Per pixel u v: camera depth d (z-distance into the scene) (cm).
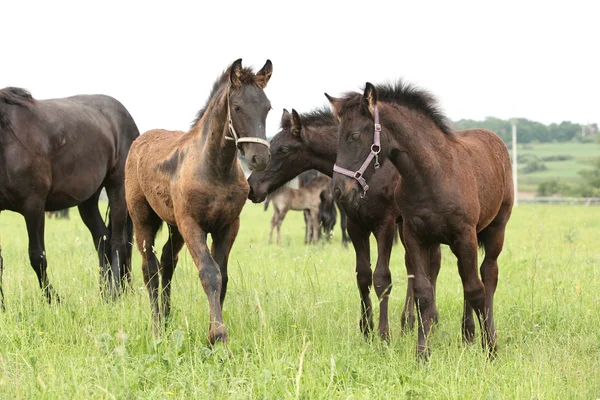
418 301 856
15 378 727
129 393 687
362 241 1020
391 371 781
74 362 784
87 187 1266
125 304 1035
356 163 828
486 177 932
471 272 865
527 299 1141
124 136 1395
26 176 1120
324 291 1180
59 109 1234
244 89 833
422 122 858
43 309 988
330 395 692
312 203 2630
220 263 927
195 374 742
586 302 1105
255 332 855
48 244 2075
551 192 8906
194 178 878
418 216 858
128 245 1355
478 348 868
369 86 815
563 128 18725
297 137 1099
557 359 814
